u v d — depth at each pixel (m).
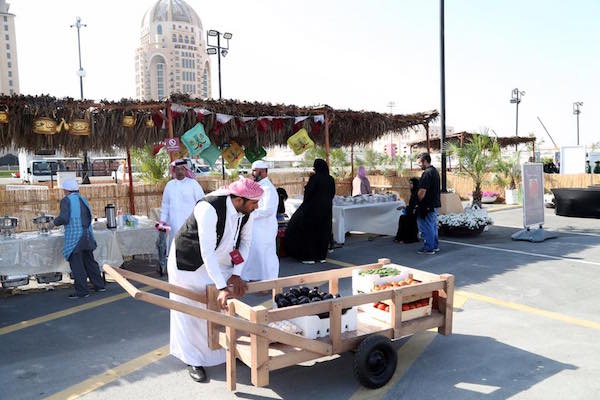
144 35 105.19
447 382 3.88
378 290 4.11
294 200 11.20
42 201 10.30
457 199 11.77
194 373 3.98
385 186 15.27
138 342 4.88
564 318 5.35
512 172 18.84
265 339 3.33
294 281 4.38
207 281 3.90
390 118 11.06
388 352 3.85
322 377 4.01
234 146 10.74
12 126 6.95
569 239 10.40
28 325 5.44
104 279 7.17
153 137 8.80
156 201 11.66
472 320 5.32
